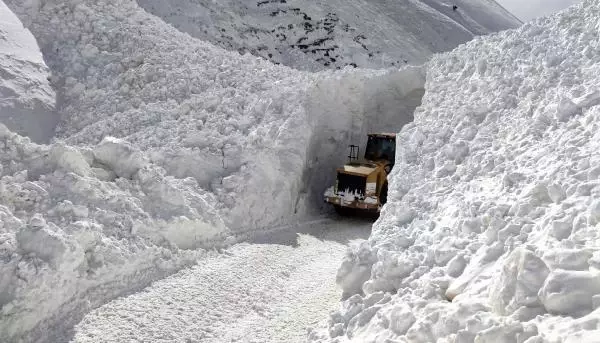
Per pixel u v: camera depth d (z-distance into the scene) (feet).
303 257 30.37
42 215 23.65
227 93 49.90
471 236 19.27
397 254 21.17
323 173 51.16
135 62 53.83
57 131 46.75
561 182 18.43
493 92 36.81
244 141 40.91
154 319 20.22
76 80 52.03
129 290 22.33
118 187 28.53
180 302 21.94
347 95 53.98
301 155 43.04
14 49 52.26
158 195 29.25
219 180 37.65
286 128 43.55
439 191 27.14
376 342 15.43
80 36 57.93
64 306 19.62
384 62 164.04
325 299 23.31
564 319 10.88
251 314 21.76
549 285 11.62
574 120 24.52
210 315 21.22
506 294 12.68
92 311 20.16
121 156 30.58
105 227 24.70
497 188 22.70
